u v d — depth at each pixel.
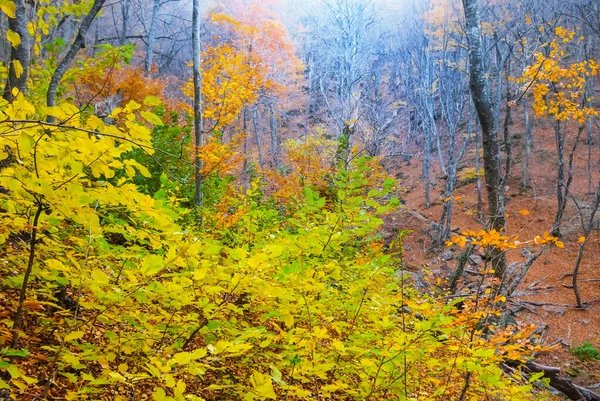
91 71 4.79
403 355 2.55
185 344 2.34
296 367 2.28
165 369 1.62
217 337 2.57
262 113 38.50
